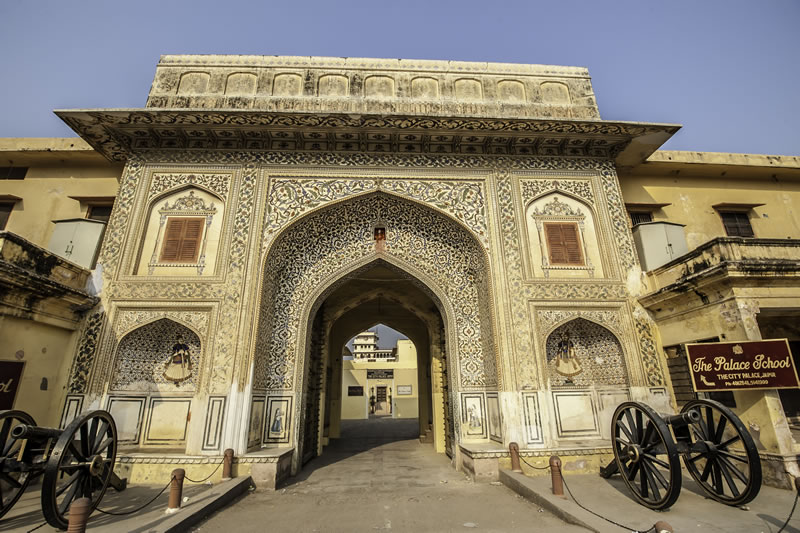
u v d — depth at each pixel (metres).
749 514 3.33
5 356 4.28
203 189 6.07
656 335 5.71
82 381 5.04
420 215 6.48
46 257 4.76
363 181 6.30
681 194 7.63
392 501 4.25
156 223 5.89
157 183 6.06
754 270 4.48
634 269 6.02
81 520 2.56
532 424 5.28
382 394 20.50
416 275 6.40
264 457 4.85
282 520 3.63
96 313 5.32
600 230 6.23
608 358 5.79
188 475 4.71
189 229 5.88
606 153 6.68
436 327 8.36
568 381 5.69
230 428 4.94
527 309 5.74
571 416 5.52
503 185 6.42
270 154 6.32
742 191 7.82
